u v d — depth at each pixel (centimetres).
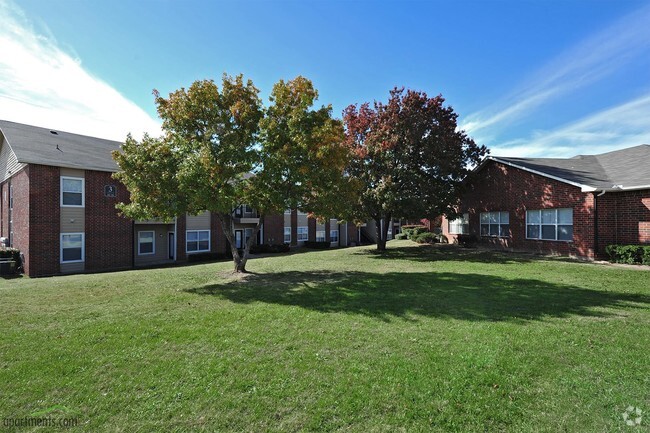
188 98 1018
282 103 1016
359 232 3825
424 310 638
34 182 1545
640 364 396
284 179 1031
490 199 1889
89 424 295
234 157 938
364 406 317
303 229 3197
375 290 823
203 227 2262
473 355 422
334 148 1014
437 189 1736
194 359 423
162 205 920
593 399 324
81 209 1694
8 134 1706
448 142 1766
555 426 286
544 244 1558
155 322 573
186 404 323
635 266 1153
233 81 1059
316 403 322
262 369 393
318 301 721
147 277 1076
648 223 1230
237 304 700
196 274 1135
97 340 489
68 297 773
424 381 360
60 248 1617
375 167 1723
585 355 421
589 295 746
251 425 292
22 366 403
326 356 428
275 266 1341
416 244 2366
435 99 1809
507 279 946
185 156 957
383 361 411
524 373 376
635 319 569
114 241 1805
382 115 1775
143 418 303
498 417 298
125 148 951
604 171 1600
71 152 1778
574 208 1409
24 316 612
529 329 519
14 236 1764
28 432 285
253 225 2691
